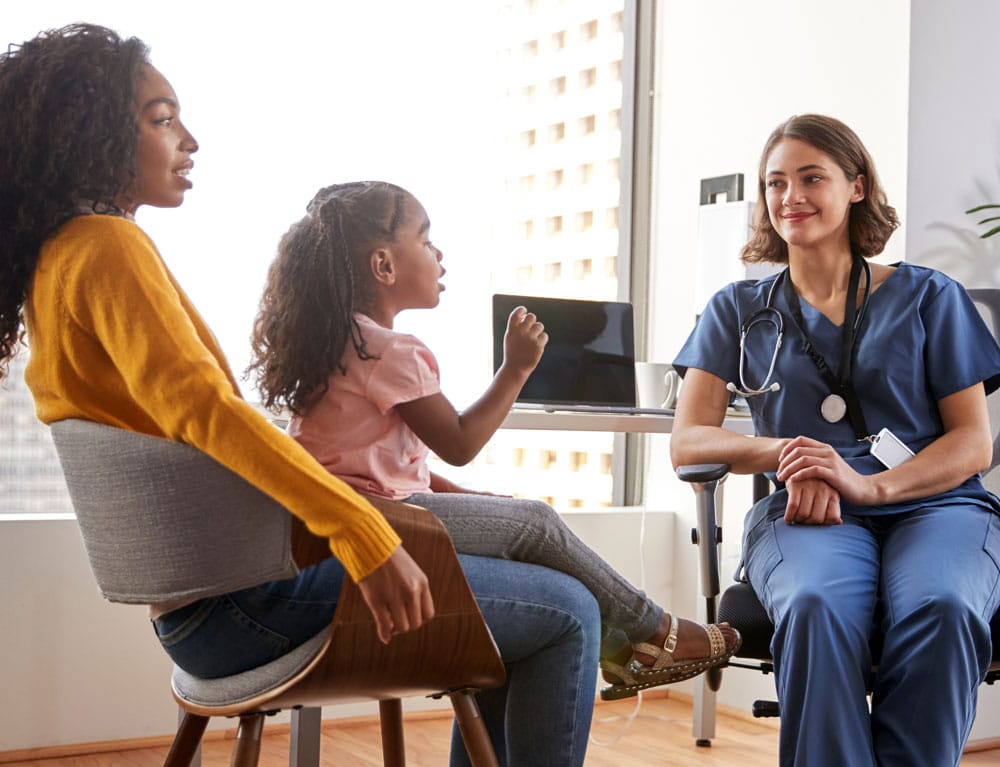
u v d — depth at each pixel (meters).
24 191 1.34
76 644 2.75
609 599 1.73
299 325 1.65
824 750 1.65
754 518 1.99
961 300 2.04
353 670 1.37
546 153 3.62
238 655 1.43
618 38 3.77
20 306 1.38
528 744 1.60
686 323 3.62
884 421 1.99
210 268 2.98
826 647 1.67
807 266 2.06
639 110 3.80
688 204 3.63
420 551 1.39
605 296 3.75
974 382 1.99
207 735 2.91
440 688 1.46
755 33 3.42
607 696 1.85
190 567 1.32
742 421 2.63
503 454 3.63
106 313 1.27
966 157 3.04
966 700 1.68
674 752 2.95
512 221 3.53
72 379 1.34
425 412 1.63
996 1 3.08
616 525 3.54
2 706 2.67
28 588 2.71
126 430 1.32
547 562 1.69
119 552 1.36
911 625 1.68
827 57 3.19
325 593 1.41
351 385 1.64
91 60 1.37
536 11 3.58
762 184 2.15
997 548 1.81
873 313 2.02
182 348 1.26
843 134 2.04
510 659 1.60
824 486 1.86
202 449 1.28
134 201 1.46
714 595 2.28
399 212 1.74
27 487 2.85
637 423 2.61
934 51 2.98
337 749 2.86
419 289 1.77
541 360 2.89
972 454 1.92
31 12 2.81
